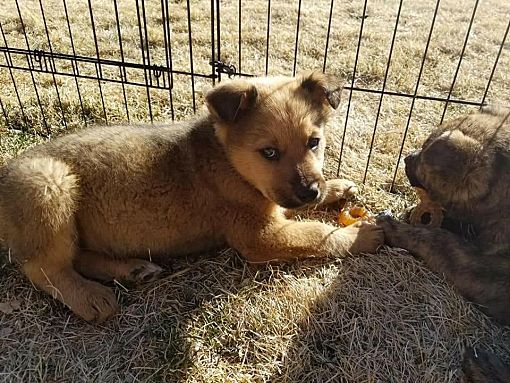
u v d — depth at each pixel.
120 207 0.41
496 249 0.42
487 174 0.41
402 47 0.81
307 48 0.80
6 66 0.61
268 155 0.40
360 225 0.47
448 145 0.42
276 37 0.84
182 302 0.42
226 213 0.44
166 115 0.64
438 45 0.82
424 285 0.42
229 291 0.42
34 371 0.36
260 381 0.36
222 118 0.40
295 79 0.44
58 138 0.44
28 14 0.91
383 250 0.45
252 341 0.38
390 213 0.51
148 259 0.45
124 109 0.65
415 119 0.64
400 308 0.41
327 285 0.42
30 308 0.40
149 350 0.37
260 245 0.44
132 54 0.78
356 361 0.37
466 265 0.42
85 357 0.37
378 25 0.90
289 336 0.39
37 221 0.38
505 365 0.36
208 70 0.73
